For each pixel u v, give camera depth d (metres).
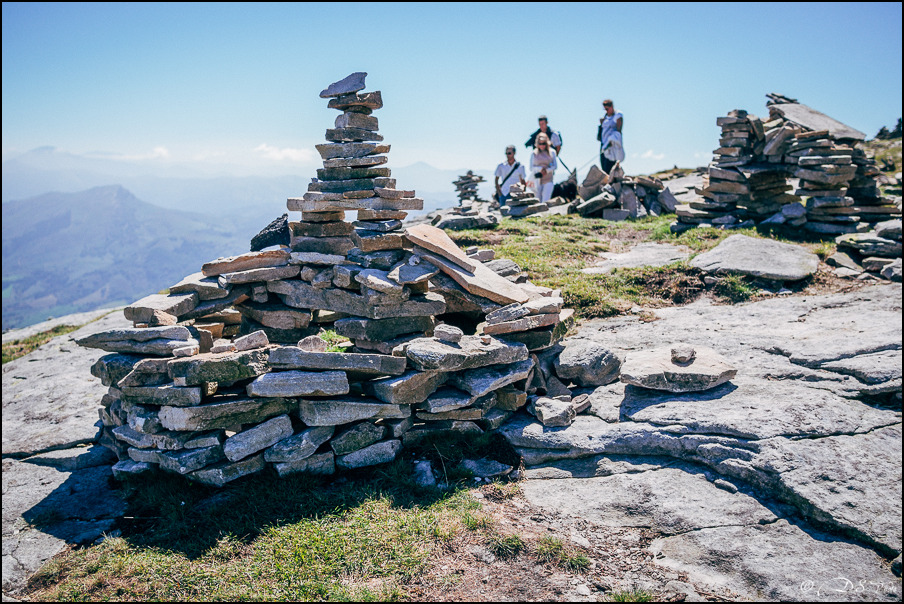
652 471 5.79
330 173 7.32
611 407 6.65
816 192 13.33
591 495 5.54
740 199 14.89
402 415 6.22
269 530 5.05
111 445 6.74
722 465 5.57
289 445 5.75
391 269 7.03
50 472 6.58
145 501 5.65
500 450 6.38
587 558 4.67
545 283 10.52
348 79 7.05
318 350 6.31
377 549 4.78
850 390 6.39
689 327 8.77
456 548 4.80
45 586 4.65
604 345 8.25
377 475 5.94
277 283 7.57
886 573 4.34
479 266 7.83
